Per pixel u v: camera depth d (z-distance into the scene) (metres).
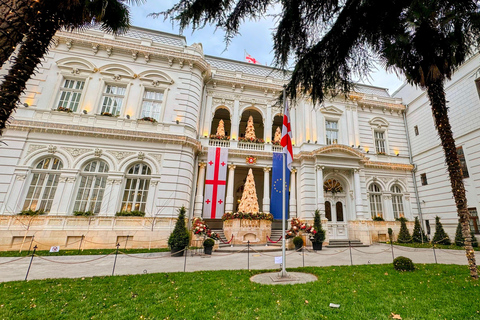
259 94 20.58
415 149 21.56
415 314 4.71
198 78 17.91
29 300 5.38
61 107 14.70
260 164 18.44
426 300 5.43
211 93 19.55
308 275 7.95
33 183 13.51
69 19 4.96
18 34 3.60
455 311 4.82
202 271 8.33
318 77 6.87
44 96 14.83
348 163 18.34
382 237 18.47
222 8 5.32
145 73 16.62
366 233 16.92
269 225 15.59
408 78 8.80
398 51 7.18
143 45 16.83
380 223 18.69
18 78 3.97
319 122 19.89
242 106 20.11
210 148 17.28
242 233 14.80
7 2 3.52
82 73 15.74
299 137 19.95
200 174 17.23
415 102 22.00
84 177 14.22
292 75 7.23
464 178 16.64
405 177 21.12
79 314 4.74
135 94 16.23
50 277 7.58
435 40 7.04
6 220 12.36
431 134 19.94
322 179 17.69
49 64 15.38
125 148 14.88
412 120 22.23
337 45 6.14
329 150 17.91
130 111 15.88
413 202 20.61
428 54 7.40
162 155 15.22
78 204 13.78
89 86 15.65
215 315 4.70
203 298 5.60
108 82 16.12
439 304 5.20
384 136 22.38
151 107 16.62
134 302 5.37
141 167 15.08
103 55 16.27
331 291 6.06
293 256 12.06
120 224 13.59
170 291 6.10
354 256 12.12
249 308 5.02
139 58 16.83
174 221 14.23
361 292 6.01
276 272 8.29
